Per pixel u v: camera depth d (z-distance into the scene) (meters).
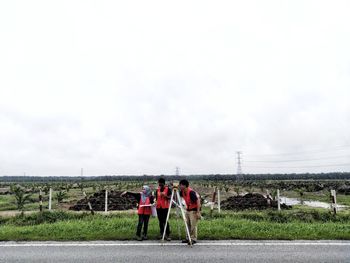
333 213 15.70
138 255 8.42
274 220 14.88
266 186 64.00
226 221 13.20
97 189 54.62
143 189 10.67
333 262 7.77
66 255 8.47
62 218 15.45
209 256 8.30
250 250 8.90
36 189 53.03
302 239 10.24
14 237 10.59
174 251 8.81
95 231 11.41
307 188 56.00
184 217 9.79
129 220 13.34
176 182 10.52
